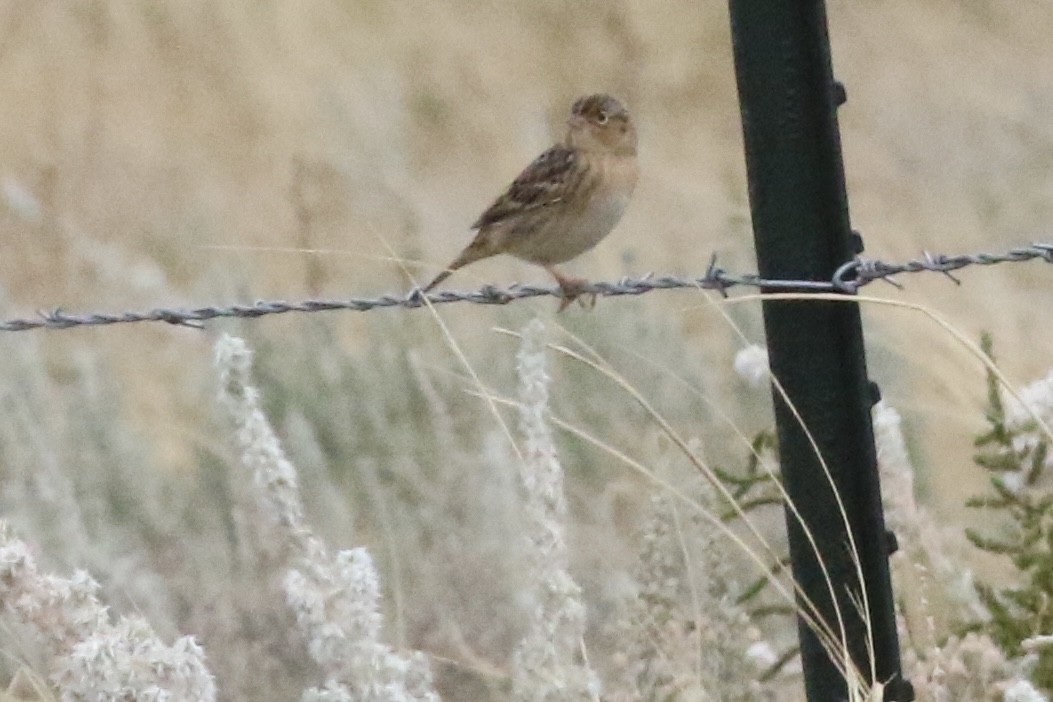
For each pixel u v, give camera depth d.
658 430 13.27
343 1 27.70
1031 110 25.58
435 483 13.71
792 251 9.45
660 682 10.49
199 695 7.80
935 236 21.00
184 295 19.48
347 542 12.86
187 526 13.91
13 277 20.06
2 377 14.85
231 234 21.08
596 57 28.31
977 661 10.13
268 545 12.77
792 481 9.64
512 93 26.80
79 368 15.42
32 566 7.92
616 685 11.06
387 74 25.22
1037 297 18.72
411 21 27.69
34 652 9.70
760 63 9.34
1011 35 28.88
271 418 15.21
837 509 9.58
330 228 20.78
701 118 27.17
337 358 15.60
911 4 29.48
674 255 20.05
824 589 9.65
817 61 9.31
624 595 11.28
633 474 13.91
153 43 25.91
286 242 20.73
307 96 24.61
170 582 12.92
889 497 10.83
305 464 13.37
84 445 14.35
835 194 9.41
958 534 12.23
